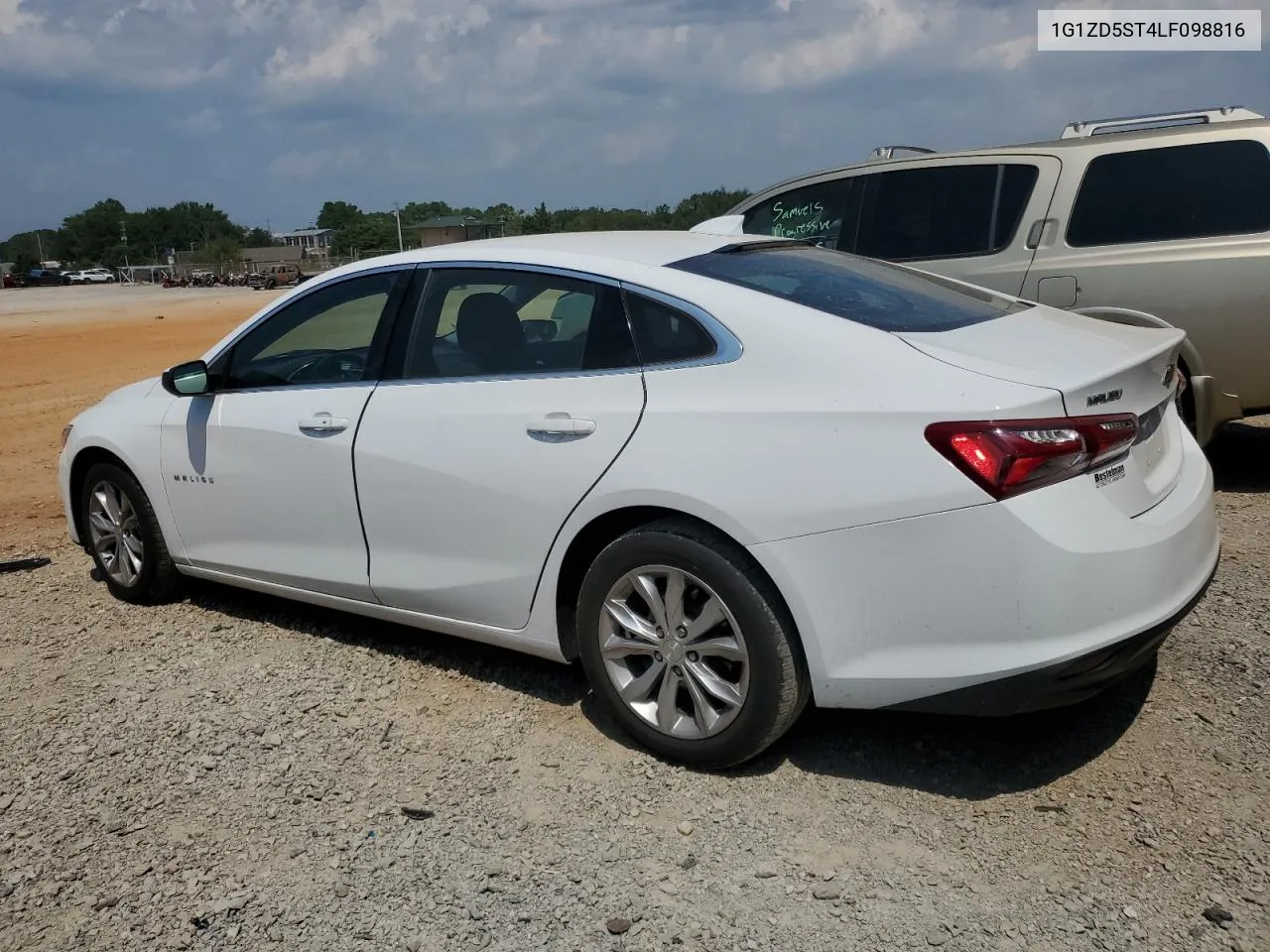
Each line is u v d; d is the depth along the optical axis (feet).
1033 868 9.40
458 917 9.21
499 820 10.57
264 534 14.69
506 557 12.14
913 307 11.65
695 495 10.48
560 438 11.49
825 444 9.99
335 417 13.47
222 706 13.29
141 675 14.33
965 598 9.56
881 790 10.68
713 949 8.66
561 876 9.67
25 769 12.03
